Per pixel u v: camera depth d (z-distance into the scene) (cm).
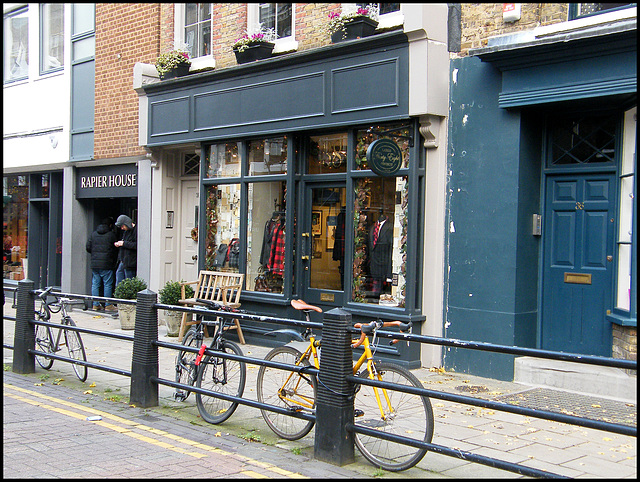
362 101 851
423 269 826
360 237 885
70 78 1379
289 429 550
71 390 727
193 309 605
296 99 929
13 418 601
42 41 1482
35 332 830
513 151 755
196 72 1112
